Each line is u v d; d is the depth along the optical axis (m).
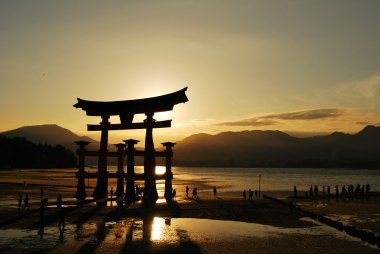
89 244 24.88
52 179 103.31
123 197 51.12
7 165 197.50
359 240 26.62
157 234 28.34
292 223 33.72
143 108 47.72
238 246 24.75
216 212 40.09
